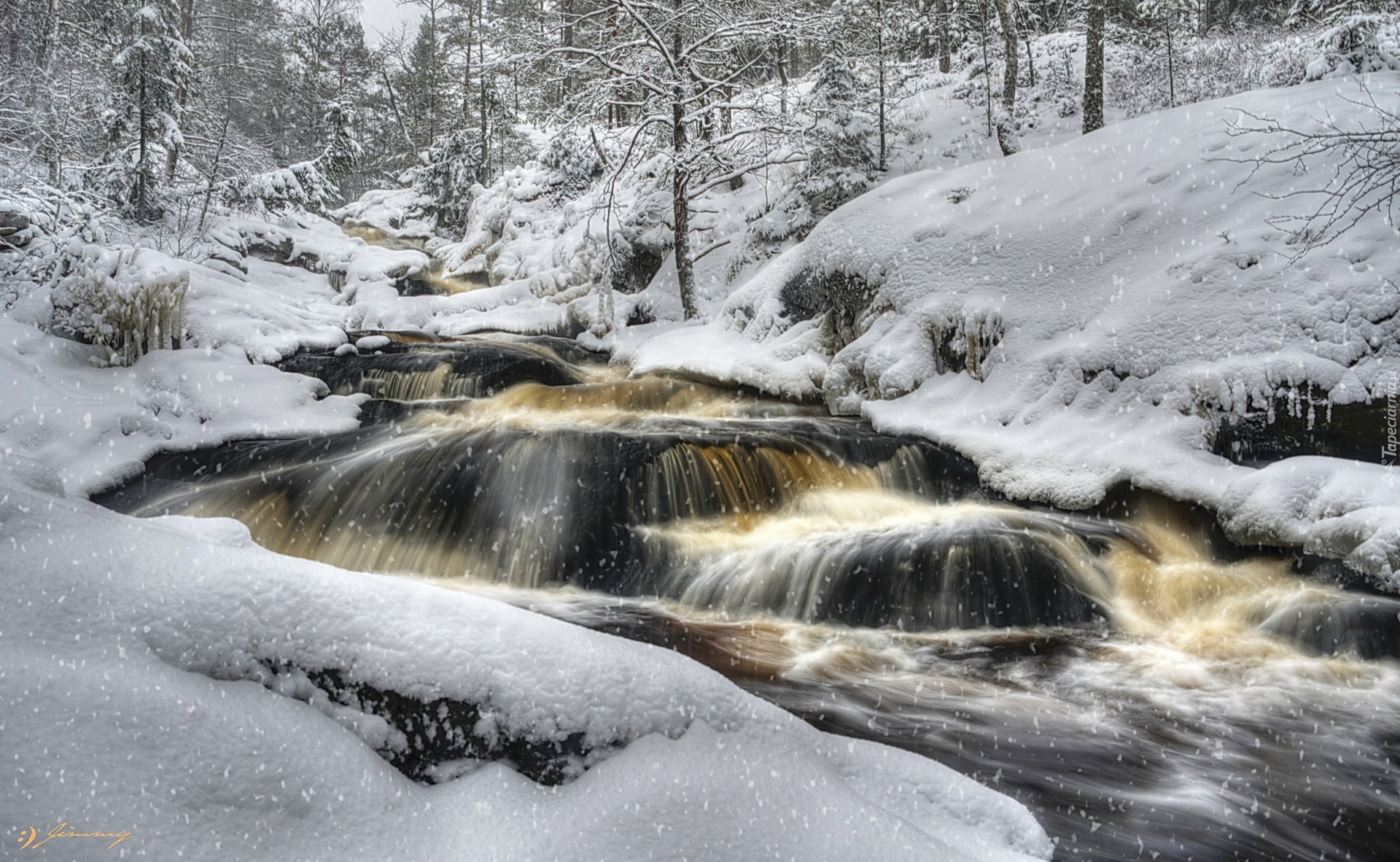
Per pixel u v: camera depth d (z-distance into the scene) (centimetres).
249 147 2664
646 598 708
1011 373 965
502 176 2752
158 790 195
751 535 786
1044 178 1164
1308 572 652
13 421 901
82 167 1883
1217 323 830
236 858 190
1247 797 376
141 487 870
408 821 213
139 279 1103
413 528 784
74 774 191
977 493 867
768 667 541
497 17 2969
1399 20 1295
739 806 225
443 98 3700
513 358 1369
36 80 1939
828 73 1728
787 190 1784
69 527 258
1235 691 512
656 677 257
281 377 1114
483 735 237
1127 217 1009
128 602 235
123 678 215
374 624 248
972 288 1069
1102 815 346
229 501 817
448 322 1827
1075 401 888
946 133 2050
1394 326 736
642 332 1628
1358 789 393
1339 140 853
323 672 238
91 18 2270
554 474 804
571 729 238
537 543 757
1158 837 330
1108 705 486
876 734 430
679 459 834
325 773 215
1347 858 331
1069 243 1032
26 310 1103
